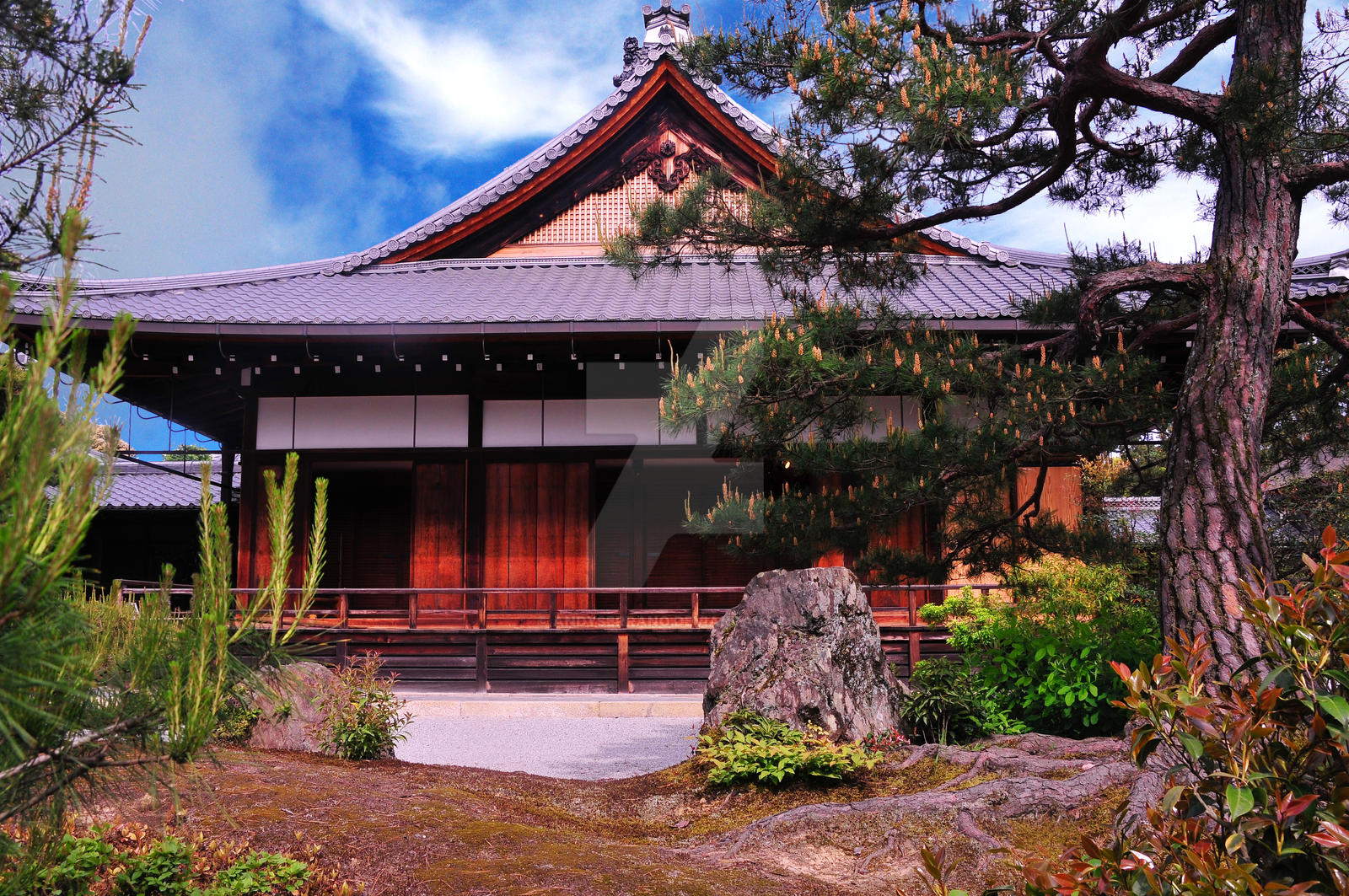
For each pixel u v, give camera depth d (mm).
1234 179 5852
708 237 6570
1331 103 5336
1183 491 5477
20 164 2404
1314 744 1897
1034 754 6070
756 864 4648
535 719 9859
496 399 11516
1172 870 1857
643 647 10805
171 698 1741
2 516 1553
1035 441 6195
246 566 11211
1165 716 2053
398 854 4238
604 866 4254
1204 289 5996
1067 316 7156
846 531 6281
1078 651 7039
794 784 5984
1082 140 6863
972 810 4906
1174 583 5332
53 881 3436
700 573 11867
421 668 10836
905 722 7035
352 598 13258
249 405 11461
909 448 6039
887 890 4375
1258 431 5543
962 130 4848
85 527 1476
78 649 1728
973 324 9945
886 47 5059
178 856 3867
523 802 5816
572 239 14219
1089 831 4633
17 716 1616
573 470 11359
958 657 10602
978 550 7234
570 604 11234
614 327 10062
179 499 16797
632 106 13625
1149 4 6125
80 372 1519
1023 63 5750
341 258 13805
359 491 13602
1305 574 5340
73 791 1786
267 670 2012
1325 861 1792
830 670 6793
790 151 5930
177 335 10031
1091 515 10148
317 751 6590
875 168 5586
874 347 6312
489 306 11461
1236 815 1787
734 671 7066
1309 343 6543
